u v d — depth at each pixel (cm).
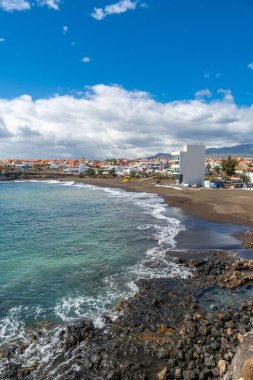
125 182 12738
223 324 1409
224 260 2372
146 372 1141
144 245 2862
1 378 1149
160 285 1911
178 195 7194
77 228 3731
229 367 1066
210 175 13075
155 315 1545
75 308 1675
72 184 13250
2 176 17375
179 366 1138
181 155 9625
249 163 18025
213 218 4175
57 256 2594
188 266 2256
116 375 1127
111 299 1773
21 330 1472
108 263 2386
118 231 3497
